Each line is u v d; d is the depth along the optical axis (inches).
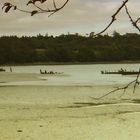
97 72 5551.2
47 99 1686.8
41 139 832.9
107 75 4276.6
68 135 869.2
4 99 1702.8
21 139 834.8
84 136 857.5
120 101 1590.8
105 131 906.7
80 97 1758.1
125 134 871.7
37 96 1813.5
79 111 1304.1
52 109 1358.3
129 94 1844.2
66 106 1448.1
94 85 2437.3
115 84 2511.1
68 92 1989.4
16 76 3737.7
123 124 994.7
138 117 1106.1
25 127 972.6
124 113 1212.5
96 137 845.2
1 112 1284.4
